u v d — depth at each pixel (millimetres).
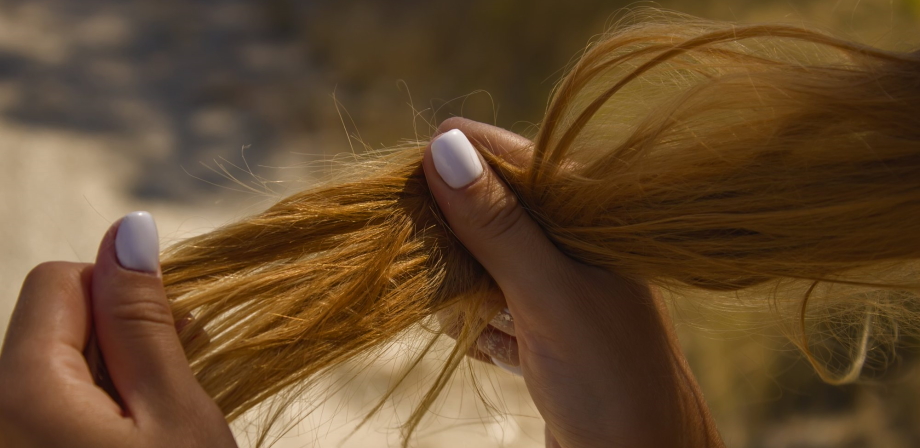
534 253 430
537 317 431
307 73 2115
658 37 440
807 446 849
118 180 1548
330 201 433
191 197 1517
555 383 434
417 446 804
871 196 399
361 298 424
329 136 1708
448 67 1816
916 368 848
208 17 2609
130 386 377
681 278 433
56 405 367
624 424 432
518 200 441
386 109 1728
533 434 850
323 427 837
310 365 418
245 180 1574
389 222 435
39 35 2359
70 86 2023
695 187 419
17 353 373
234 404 411
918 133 396
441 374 447
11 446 368
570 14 1655
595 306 434
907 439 826
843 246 406
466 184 427
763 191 410
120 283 380
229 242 421
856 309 491
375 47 2020
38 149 1597
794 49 443
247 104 1961
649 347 440
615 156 434
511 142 447
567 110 447
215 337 413
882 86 399
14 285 1145
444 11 1920
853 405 882
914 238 399
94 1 2697
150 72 2182
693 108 420
